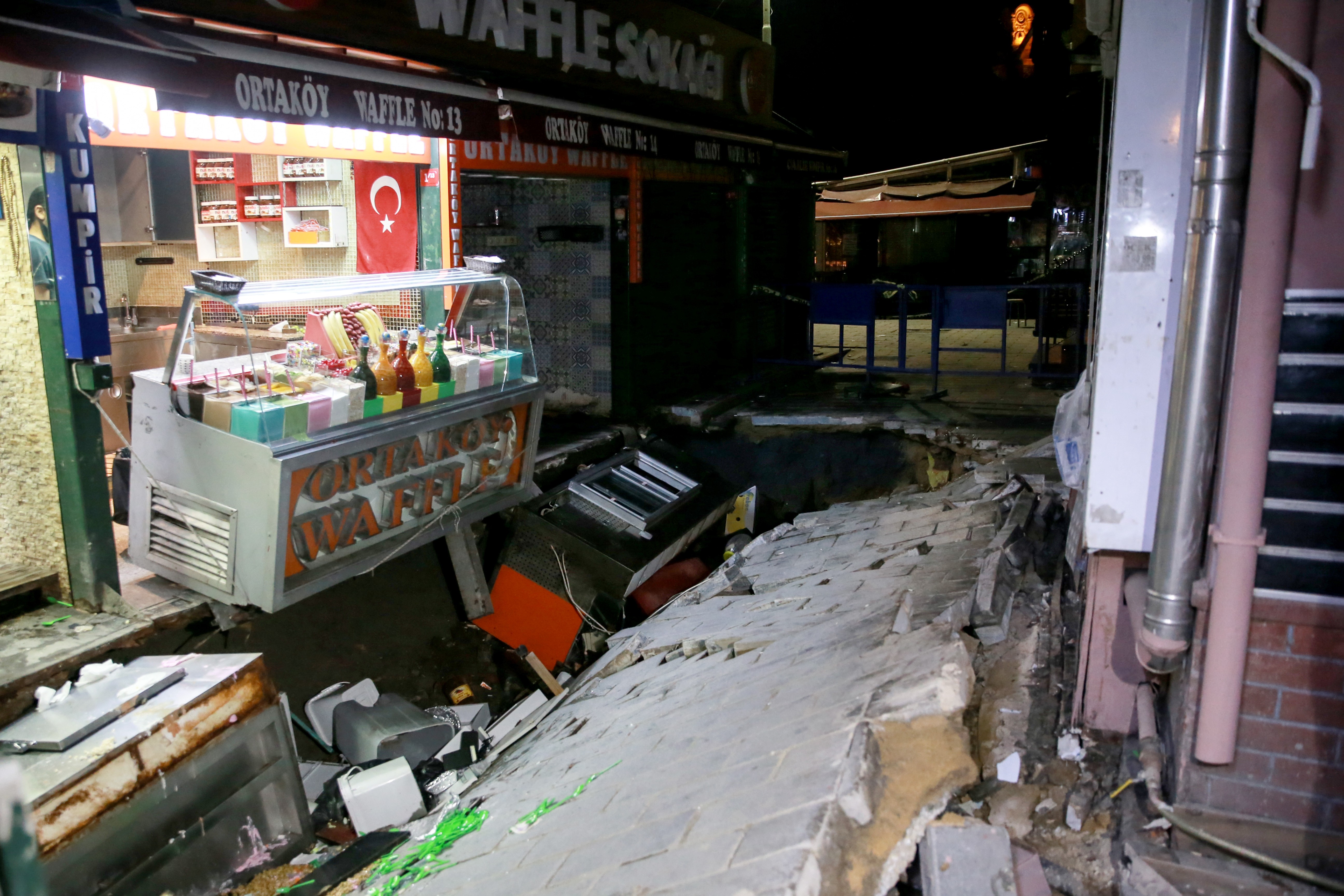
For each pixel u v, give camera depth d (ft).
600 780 12.07
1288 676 8.28
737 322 36.01
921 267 68.33
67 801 11.50
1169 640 8.61
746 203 35.63
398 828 15.30
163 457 15.79
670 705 13.98
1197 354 8.16
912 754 9.21
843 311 35.58
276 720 14.82
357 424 15.98
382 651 20.06
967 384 34.12
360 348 16.17
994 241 65.92
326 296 16.43
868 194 48.91
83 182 13.88
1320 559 8.01
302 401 14.90
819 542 21.44
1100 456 9.48
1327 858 8.34
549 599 22.40
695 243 32.83
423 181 21.24
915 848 8.68
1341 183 7.59
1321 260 7.69
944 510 19.93
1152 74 8.66
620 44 24.06
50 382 14.62
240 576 15.40
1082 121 34.19
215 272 14.84
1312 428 7.88
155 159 25.21
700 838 8.71
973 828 8.64
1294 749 8.37
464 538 21.86
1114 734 10.49
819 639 13.55
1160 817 8.93
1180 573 8.50
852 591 15.79
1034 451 22.11
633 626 22.93
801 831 8.00
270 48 14.08
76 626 15.08
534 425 20.59
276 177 22.89
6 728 12.55
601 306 28.99
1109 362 9.24
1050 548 15.96
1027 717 10.89
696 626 18.06
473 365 18.45
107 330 14.60
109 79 11.63
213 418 14.78
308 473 15.06
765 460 29.35
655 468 26.61
